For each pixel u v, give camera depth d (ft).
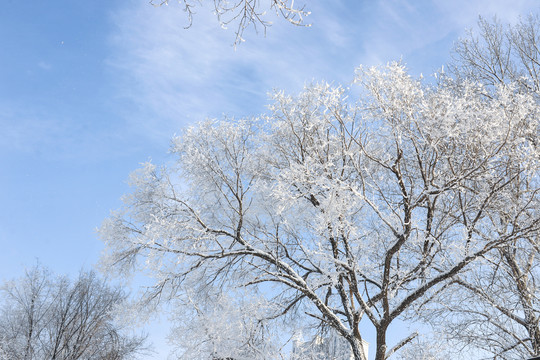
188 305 40.73
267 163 44.32
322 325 43.60
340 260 38.52
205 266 42.88
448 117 33.27
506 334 39.06
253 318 38.04
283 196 36.65
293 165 37.24
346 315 39.63
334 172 40.11
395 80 35.68
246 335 36.81
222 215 44.37
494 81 50.37
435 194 35.45
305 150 41.19
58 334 59.36
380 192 37.09
